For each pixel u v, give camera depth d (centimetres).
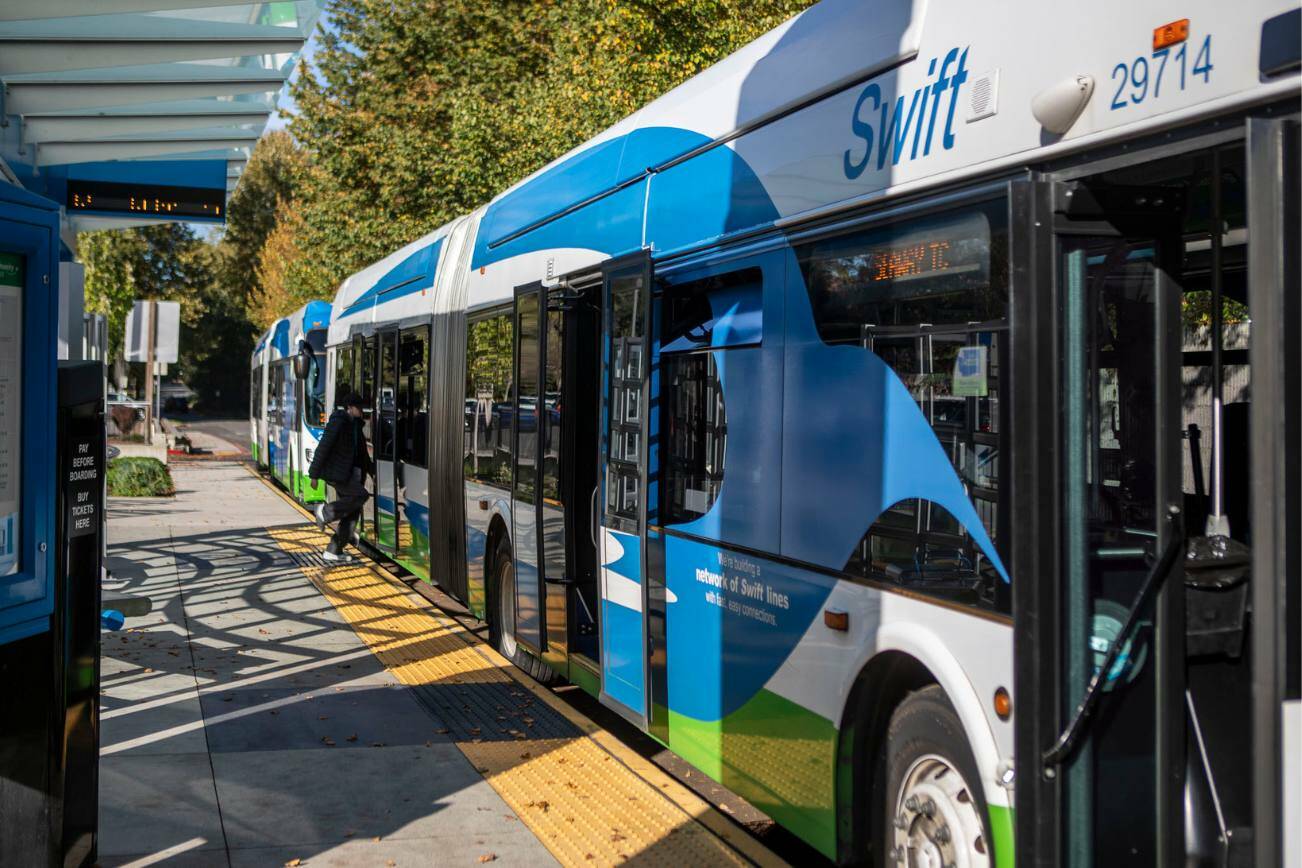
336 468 1389
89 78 957
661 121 627
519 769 633
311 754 653
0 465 415
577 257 729
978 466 372
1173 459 336
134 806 565
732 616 525
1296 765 277
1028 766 334
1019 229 341
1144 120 317
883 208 423
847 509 441
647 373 611
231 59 906
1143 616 332
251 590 1212
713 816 568
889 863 426
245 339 7950
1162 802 336
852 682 433
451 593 1041
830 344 454
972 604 374
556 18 2245
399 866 498
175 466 3253
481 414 951
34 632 434
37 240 423
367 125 2752
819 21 492
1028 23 362
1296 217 278
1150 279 346
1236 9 294
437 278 1116
